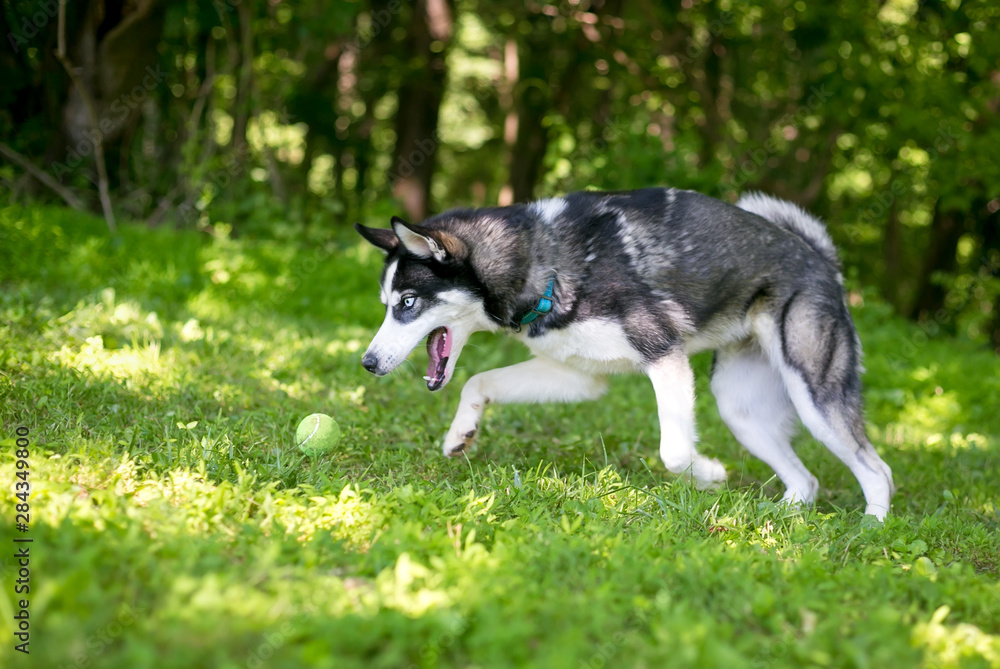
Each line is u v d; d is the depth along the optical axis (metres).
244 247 9.16
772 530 3.62
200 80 11.37
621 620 2.49
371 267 9.40
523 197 14.04
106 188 9.37
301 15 11.70
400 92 14.20
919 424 8.20
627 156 9.80
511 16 13.34
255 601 2.26
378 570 2.68
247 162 11.25
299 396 5.24
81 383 4.45
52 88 9.88
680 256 4.26
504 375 4.54
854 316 10.55
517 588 2.59
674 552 3.13
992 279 13.15
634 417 6.02
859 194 14.79
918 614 2.71
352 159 16.12
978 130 11.63
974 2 10.66
